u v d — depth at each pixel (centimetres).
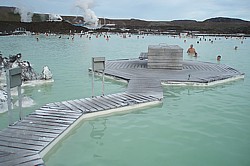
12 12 9562
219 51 3114
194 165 522
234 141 636
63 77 1376
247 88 1202
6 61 1386
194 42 4825
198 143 621
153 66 1579
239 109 882
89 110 798
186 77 1313
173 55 1544
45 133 627
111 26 10638
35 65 1731
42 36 5881
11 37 5188
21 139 593
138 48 3356
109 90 1133
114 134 676
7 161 496
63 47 3181
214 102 967
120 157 553
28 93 1048
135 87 1098
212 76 1348
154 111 863
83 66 1738
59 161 538
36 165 484
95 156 558
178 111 862
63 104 860
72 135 672
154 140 637
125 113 847
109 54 2614
